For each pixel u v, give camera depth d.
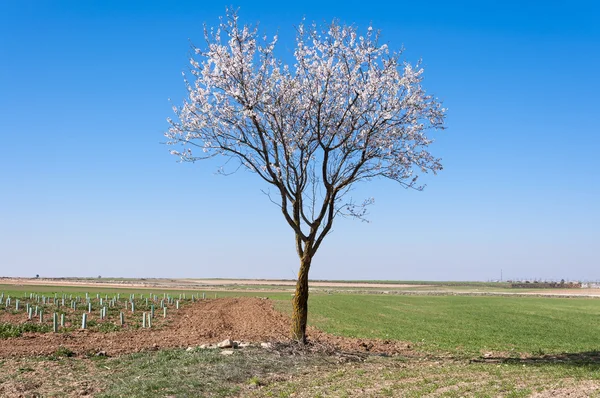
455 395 13.82
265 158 21.91
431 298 87.56
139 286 118.12
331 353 21.70
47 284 120.50
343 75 22.34
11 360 19.70
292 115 22.27
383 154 22.56
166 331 31.55
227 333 31.25
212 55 21.72
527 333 34.47
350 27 22.08
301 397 14.10
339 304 66.31
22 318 36.16
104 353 21.62
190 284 158.25
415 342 29.25
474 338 31.34
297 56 22.17
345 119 22.33
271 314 47.94
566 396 13.38
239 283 186.50
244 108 21.53
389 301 75.62
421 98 22.39
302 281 22.86
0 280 155.00
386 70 22.02
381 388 14.98
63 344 24.36
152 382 15.48
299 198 22.45
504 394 13.85
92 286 109.81
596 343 29.39
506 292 128.00
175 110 22.27
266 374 17.39
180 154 22.33
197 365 18.28
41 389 14.90
